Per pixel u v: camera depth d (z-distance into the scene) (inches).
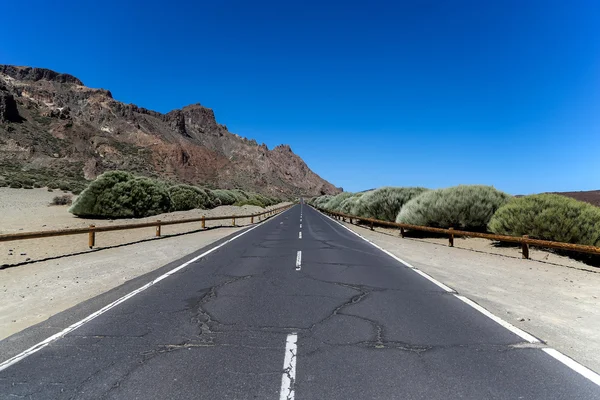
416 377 139.1
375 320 208.2
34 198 1653.5
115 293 268.5
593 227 460.8
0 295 266.2
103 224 834.8
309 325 199.0
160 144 6117.1
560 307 241.1
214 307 233.0
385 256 467.8
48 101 6771.7
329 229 952.3
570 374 142.8
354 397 124.3
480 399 124.2
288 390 128.6
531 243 454.6
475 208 680.4
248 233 804.6
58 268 369.4
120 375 139.5
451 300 253.4
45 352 161.0
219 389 129.3
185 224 1015.0
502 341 177.0
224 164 6963.6
